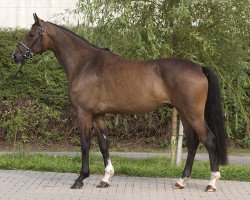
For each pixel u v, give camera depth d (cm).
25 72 1706
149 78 974
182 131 1273
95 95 1005
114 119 1530
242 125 1658
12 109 1658
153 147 1753
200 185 1040
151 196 945
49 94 1719
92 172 1160
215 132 973
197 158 1556
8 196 941
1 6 1952
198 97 953
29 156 1362
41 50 1052
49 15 1945
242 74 1279
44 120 1686
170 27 1188
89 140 1016
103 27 1209
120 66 998
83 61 1023
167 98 976
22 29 1736
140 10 1205
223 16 1210
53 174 1141
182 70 959
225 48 1231
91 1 1181
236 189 1006
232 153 1698
